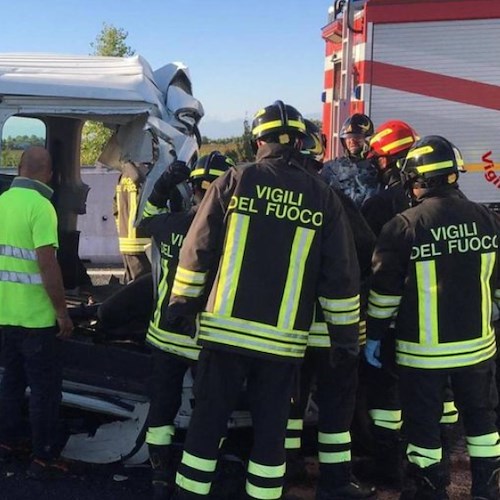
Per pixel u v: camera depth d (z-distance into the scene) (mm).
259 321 2936
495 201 6980
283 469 3086
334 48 7855
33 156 3656
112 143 4645
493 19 6754
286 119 3068
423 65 6945
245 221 2961
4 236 3611
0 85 3729
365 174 4414
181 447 3852
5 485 3727
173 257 3438
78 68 4199
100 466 3951
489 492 3258
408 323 3236
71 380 3916
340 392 3391
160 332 3445
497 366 4098
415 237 3168
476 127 6926
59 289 3576
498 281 3432
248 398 3152
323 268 2998
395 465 3801
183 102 4277
